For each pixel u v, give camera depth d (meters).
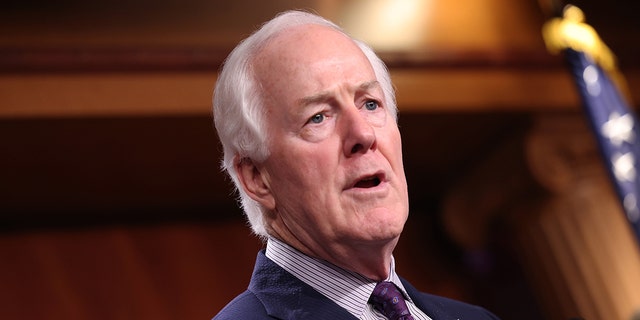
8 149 8.48
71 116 8.19
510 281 10.08
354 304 2.71
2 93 8.02
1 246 8.98
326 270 2.73
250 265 9.60
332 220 2.65
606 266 9.63
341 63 2.73
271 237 2.86
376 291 2.75
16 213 9.12
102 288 9.05
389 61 9.03
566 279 9.71
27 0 8.01
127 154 8.88
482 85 9.34
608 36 9.75
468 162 10.16
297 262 2.76
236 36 8.54
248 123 2.78
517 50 9.41
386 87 3.00
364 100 2.75
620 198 8.86
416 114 9.27
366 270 2.74
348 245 2.68
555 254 9.74
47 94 8.11
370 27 8.98
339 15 8.80
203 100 8.45
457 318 3.07
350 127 2.66
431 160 10.10
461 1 9.30
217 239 9.65
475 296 10.14
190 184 9.46
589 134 9.72
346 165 2.67
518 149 9.61
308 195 2.68
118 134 8.57
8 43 7.99
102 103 8.23
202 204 9.74
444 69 9.23
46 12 8.07
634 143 8.97
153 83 8.36
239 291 9.44
